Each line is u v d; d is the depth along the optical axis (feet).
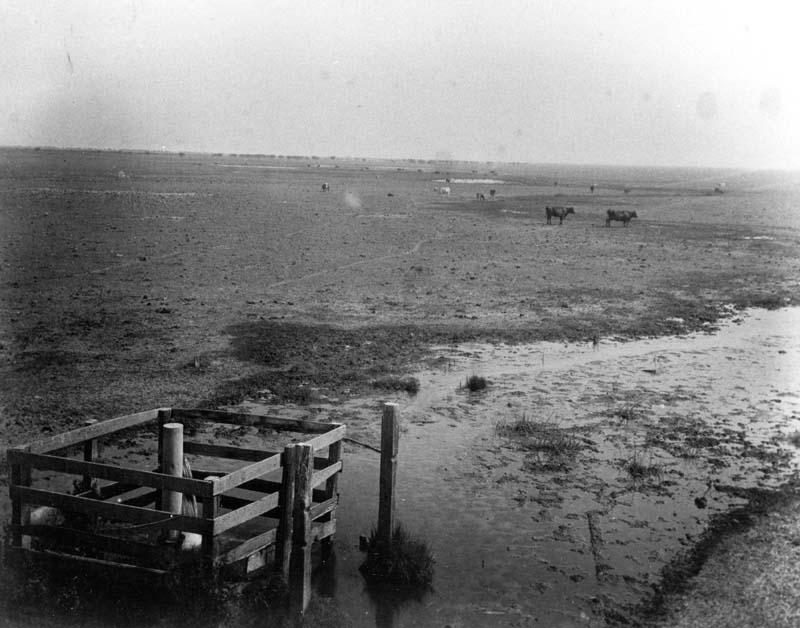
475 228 148.97
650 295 85.51
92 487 30.76
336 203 195.42
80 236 112.78
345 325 66.18
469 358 57.41
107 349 55.57
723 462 37.99
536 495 33.88
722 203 255.70
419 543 27.91
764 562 28.17
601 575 27.17
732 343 64.69
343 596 25.71
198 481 23.93
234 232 126.62
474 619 24.45
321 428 29.25
